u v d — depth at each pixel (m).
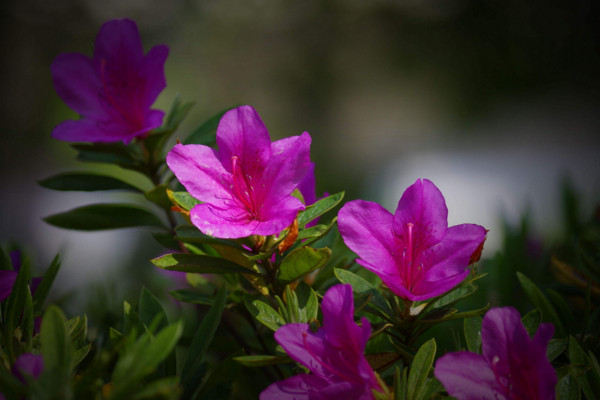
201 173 0.43
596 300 0.51
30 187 3.08
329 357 0.40
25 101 3.53
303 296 0.43
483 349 0.39
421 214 0.43
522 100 3.80
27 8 3.71
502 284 0.55
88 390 0.37
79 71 0.53
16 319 0.42
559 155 3.15
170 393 0.36
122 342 0.37
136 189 0.55
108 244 2.04
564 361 0.46
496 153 3.30
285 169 0.43
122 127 0.53
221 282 0.52
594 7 3.72
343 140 3.79
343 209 0.42
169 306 0.63
